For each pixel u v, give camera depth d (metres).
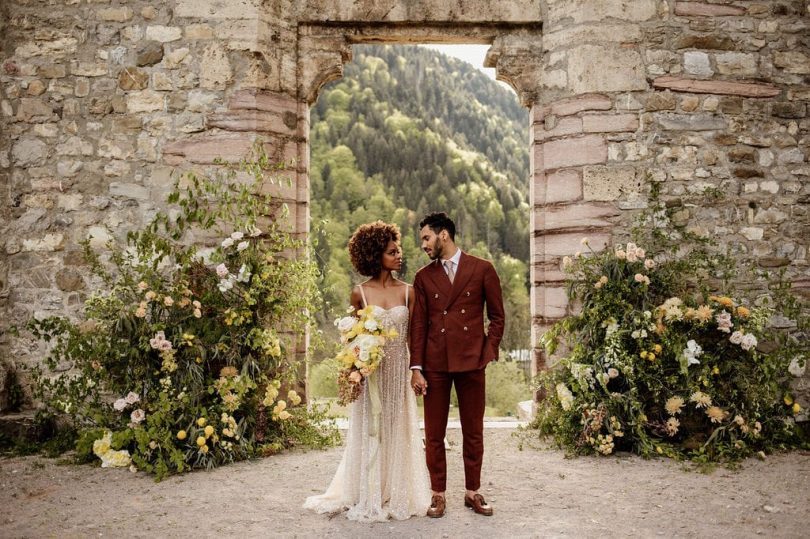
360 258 3.43
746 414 4.67
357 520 3.28
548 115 5.69
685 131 5.45
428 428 3.36
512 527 3.19
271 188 5.54
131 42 5.51
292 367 5.07
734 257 5.41
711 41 5.50
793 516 3.36
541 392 5.63
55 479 4.11
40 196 5.48
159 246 4.84
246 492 3.80
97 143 5.49
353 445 3.42
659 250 5.36
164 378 4.49
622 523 3.26
